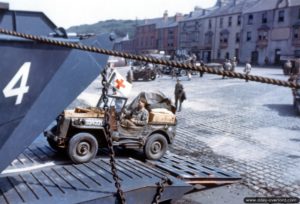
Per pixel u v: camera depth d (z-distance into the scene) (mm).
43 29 4406
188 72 33531
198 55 70188
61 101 4176
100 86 27906
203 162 9211
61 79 4148
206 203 6547
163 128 7852
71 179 5348
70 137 6680
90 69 4441
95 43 4547
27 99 3896
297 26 49969
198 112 17125
